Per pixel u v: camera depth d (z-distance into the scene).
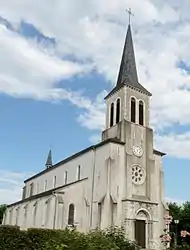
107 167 38.22
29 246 21.55
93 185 40.00
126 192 37.81
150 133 42.84
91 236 13.89
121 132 40.88
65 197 40.75
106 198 36.72
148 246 36.81
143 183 39.62
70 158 48.81
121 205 37.16
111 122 44.31
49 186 55.31
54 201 40.81
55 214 39.75
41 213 44.94
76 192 41.56
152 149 42.19
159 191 41.03
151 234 37.38
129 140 40.53
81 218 40.00
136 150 40.53
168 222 23.83
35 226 45.44
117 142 39.62
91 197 39.62
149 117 44.12
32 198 50.72
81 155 45.62
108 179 37.47
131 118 42.28
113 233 16.95
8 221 59.16
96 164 40.91
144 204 38.16
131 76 46.31
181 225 55.22
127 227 35.69
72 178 46.66
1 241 21.58
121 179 38.41
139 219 37.50
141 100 44.34
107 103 46.25
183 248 20.94
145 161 40.91
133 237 35.59
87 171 42.53
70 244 12.30
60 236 13.69
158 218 38.88
